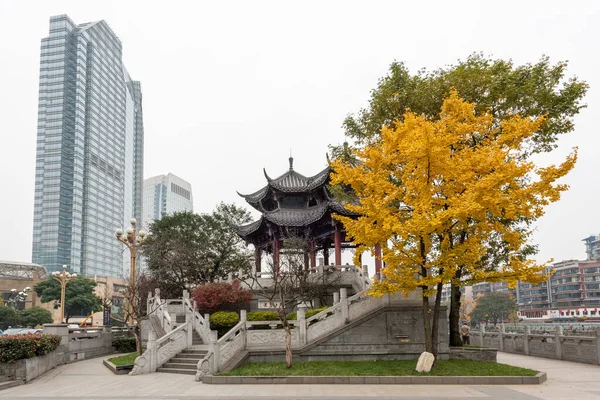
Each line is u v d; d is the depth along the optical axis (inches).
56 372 923.4
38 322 3858.3
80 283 4072.3
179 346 952.3
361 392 639.8
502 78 944.3
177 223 2143.2
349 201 1159.6
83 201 6382.9
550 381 737.6
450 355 871.7
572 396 603.5
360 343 876.0
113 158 7165.4
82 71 6555.1
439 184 785.6
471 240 743.7
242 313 888.9
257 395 621.9
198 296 1216.8
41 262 5949.8
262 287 1220.5
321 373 746.8
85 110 6555.1
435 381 715.4
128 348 1346.0
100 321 4097.0
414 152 714.8
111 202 7042.3
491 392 636.1
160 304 1213.7
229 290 1228.5
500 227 767.7
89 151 6515.8
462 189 759.1
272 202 1552.7
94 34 6875.0
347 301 903.1
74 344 1133.1
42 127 6294.3
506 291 5802.2
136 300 1413.6
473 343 1509.6
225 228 2107.5
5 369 778.2
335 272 1246.3
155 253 1923.0
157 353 908.6
